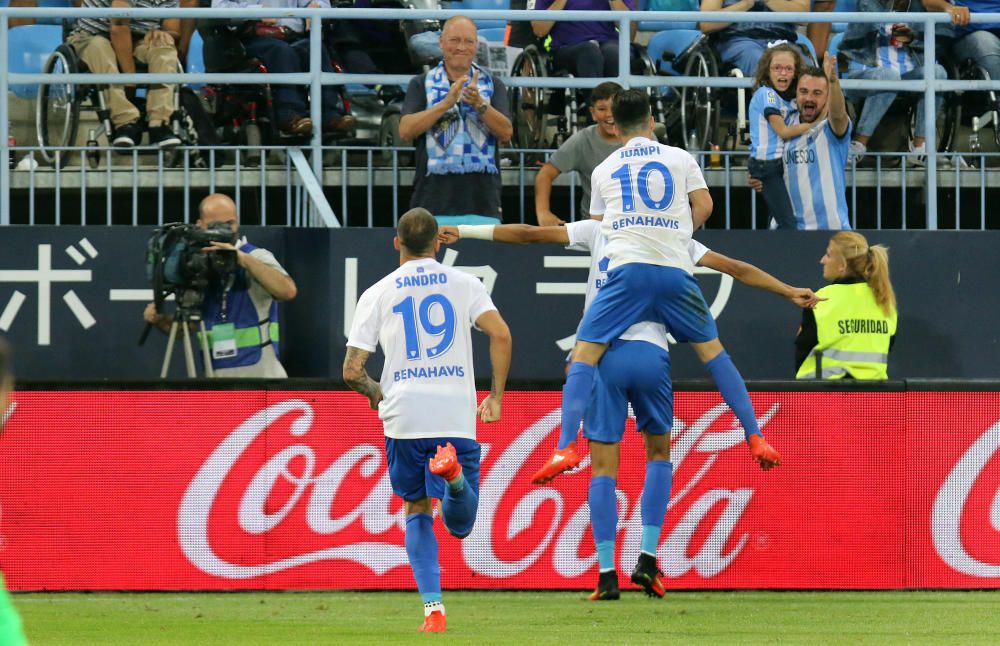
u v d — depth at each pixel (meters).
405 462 18.62
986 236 29.20
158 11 29.52
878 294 26.86
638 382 21.86
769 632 18.75
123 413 24.78
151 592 24.56
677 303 21.55
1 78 29.75
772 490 24.84
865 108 31.81
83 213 29.36
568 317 29.00
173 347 28.14
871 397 24.95
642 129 22.16
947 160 31.83
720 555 24.72
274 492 24.75
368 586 24.67
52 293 28.50
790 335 28.98
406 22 32.38
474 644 17.27
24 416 24.70
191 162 30.94
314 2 32.75
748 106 31.75
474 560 24.73
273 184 30.81
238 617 20.81
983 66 32.44
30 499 24.64
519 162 31.73
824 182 29.50
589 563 24.77
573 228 22.72
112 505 24.69
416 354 18.56
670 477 22.55
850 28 32.72
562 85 30.45
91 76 29.88
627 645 17.17
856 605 22.39
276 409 24.81
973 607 22.17
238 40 31.36
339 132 31.56
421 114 28.77
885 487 24.86
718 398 24.91
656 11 31.92
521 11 30.12
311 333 28.62
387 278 19.00
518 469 24.86
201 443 24.78
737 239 28.98
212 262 26.91
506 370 19.05
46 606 22.50
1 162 29.52
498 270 29.00
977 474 24.91
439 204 29.16
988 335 29.12
